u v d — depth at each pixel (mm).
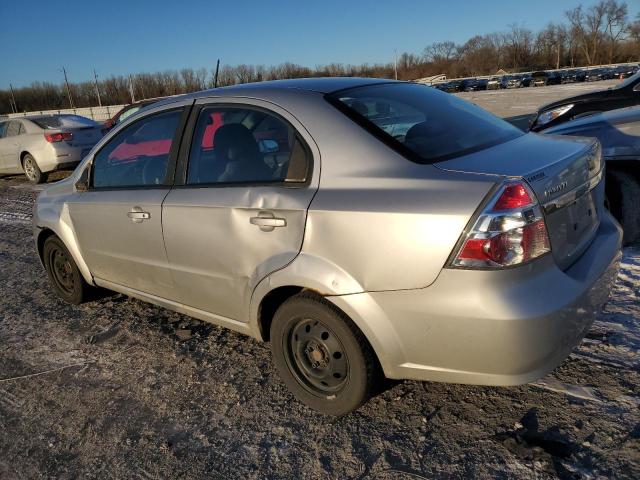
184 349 3650
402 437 2584
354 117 2662
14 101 91188
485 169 2283
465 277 2148
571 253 2451
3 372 3596
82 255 4121
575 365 2955
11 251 6484
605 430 2453
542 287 2191
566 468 2271
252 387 3135
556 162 2375
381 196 2363
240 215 2828
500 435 2510
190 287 3270
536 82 49781
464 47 99188
